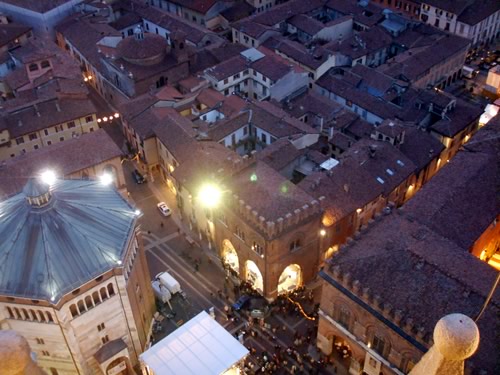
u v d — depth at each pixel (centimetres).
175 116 11112
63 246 6550
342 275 6900
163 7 17188
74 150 9625
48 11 15000
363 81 12775
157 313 8494
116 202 7406
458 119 11356
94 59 13675
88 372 7288
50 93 11812
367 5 15912
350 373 7650
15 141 11000
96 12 15438
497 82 12975
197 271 9331
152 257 9612
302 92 12938
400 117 11681
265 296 8606
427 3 15712
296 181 10412
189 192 9400
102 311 6925
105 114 13412
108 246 6781
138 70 12562
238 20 15838
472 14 15062
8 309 6550
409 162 9956
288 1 16612
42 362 7144
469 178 8406
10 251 6500
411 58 13262
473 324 2625
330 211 8694
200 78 12681
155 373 6438
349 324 7200
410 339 6331
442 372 2728
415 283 6562
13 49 13788
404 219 7525
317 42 14588
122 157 11894
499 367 5822
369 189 9219
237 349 6650
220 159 9412
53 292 6288
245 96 13100
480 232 7906
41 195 6606
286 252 8188
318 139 11269
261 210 7962
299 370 7738
